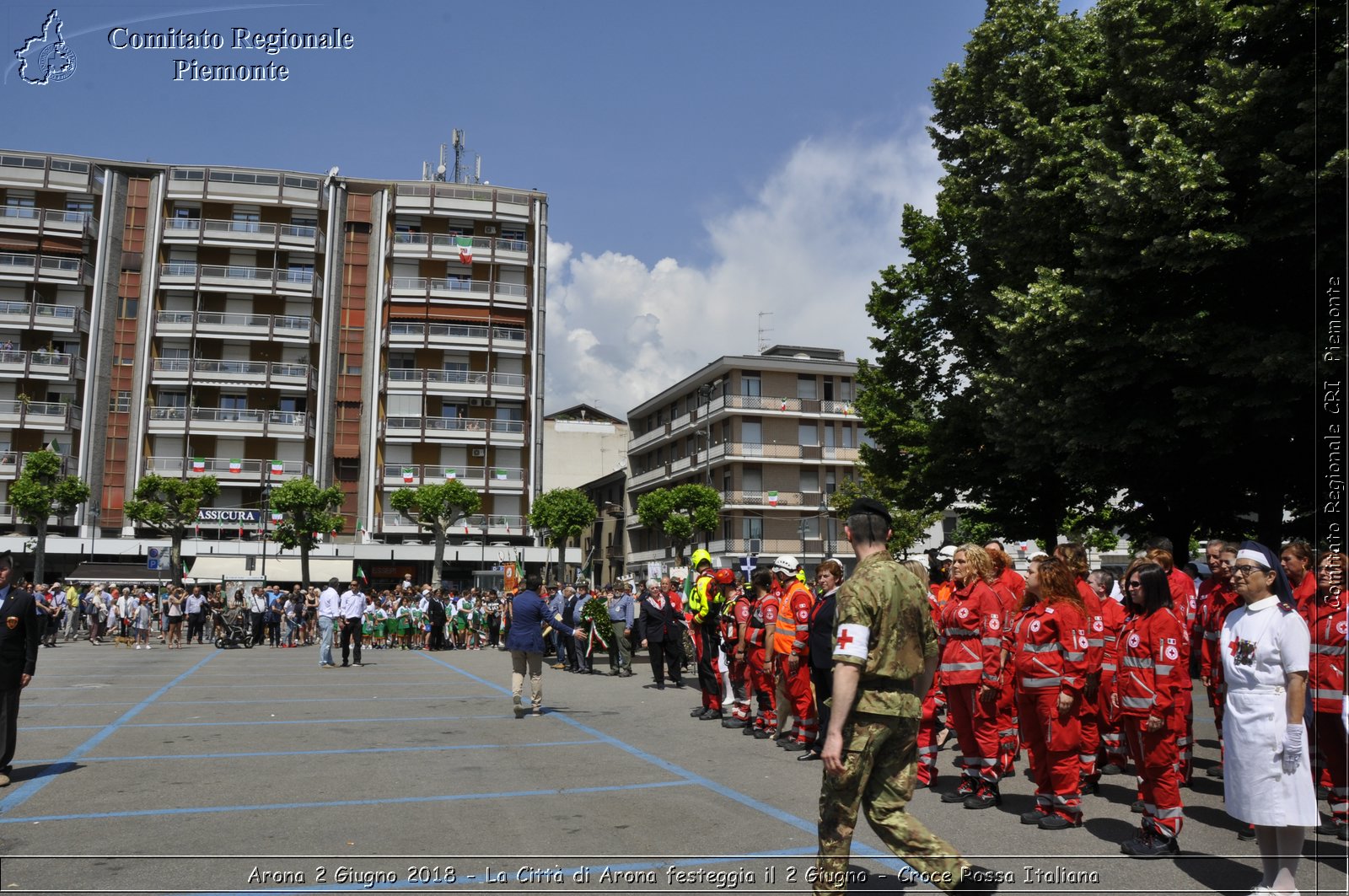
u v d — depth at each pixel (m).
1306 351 14.66
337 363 56.59
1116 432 17.39
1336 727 6.63
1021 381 19.08
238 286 54.16
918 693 4.92
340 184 57.19
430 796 7.66
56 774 8.62
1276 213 14.70
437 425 56.41
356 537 55.66
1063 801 6.77
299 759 9.34
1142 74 17.03
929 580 11.23
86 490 45.66
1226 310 16.77
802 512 59.94
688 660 19.17
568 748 10.10
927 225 26.75
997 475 23.84
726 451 58.44
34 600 8.72
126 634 33.88
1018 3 21.98
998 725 7.61
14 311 51.38
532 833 6.50
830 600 8.50
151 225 54.44
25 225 51.97
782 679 10.26
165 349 54.09
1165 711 6.04
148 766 8.98
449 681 18.23
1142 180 15.48
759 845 6.21
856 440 61.69
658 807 7.27
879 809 4.76
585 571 70.44
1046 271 18.31
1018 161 20.09
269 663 23.53
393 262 57.19
